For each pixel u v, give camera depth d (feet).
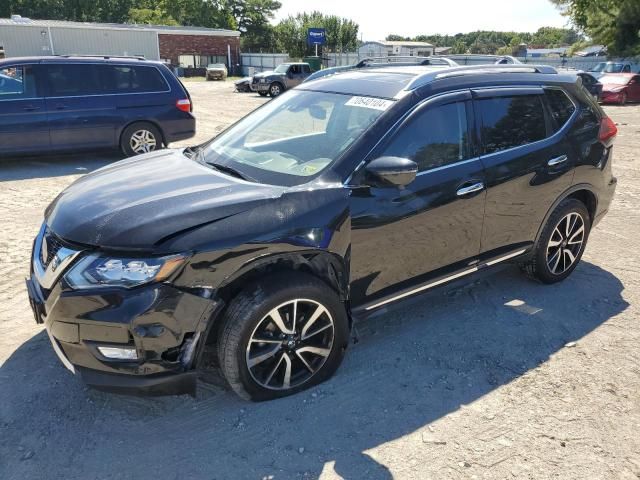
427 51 224.33
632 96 76.43
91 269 8.34
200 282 8.46
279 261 9.53
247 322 8.95
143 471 8.30
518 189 12.66
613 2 105.09
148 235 8.38
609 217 21.31
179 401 9.89
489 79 12.51
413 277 11.46
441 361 11.30
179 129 32.48
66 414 9.48
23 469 8.27
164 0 243.19
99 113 29.78
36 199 22.67
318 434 9.11
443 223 11.39
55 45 131.64
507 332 12.47
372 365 11.10
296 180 10.22
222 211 8.86
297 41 254.88
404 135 10.81
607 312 13.50
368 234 10.27
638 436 9.15
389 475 8.25
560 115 13.79
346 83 12.75
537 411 9.76
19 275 14.83
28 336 11.82
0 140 27.68
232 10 261.44
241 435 9.07
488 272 13.26
